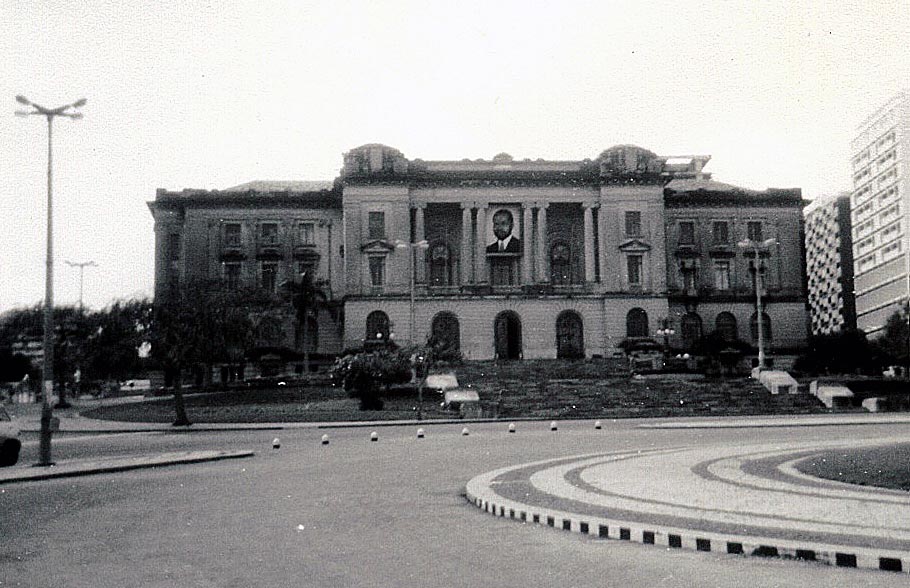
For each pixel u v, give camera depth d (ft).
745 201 420.77
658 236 395.75
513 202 398.21
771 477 77.51
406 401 267.39
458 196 396.37
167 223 416.46
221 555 50.42
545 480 78.69
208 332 232.12
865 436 137.80
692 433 153.99
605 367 328.29
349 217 390.21
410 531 57.52
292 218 409.49
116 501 76.79
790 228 421.18
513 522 60.23
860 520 53.88
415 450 127.13
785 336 413.39
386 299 385.70
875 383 274.77
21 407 334.24
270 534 57.26
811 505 60.23
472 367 326.03
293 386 309.83
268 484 87.40
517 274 401.08
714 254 418.10
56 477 101.09
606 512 58.90
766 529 51.34
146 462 112.27
